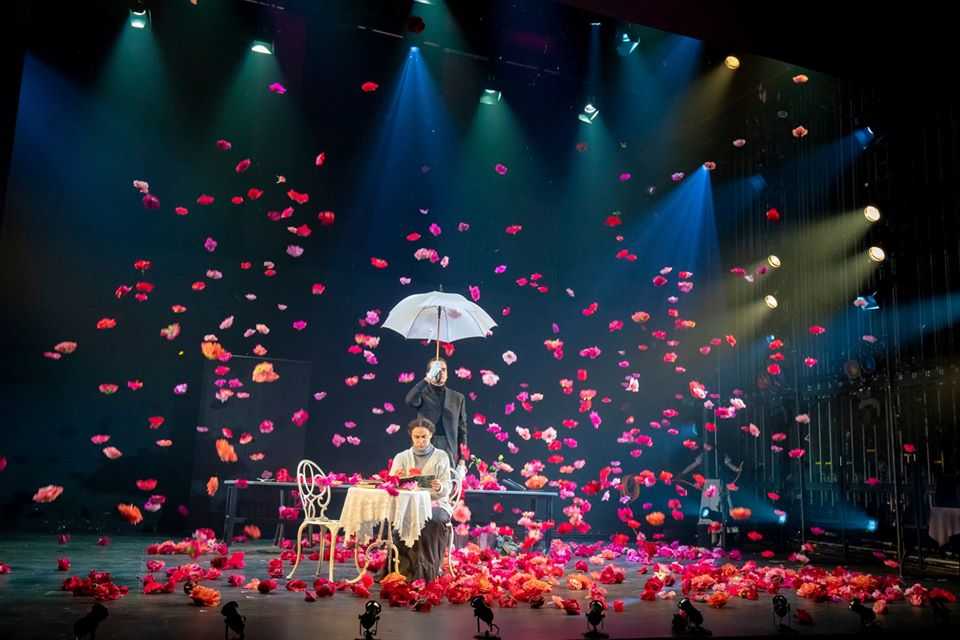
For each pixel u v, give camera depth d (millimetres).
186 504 10266
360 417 11375
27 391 9883
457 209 12148
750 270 10742
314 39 11180
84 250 10289
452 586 4891
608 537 11289
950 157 8055
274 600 4762
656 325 12227
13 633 3516
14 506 9633
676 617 4020
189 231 10773
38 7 10039
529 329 12414
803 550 8289
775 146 10508
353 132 11570
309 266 11328
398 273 11773
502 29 10750
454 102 11875
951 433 7754
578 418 12438
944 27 6477
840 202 9352
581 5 6445
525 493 8086
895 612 4773
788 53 6820
